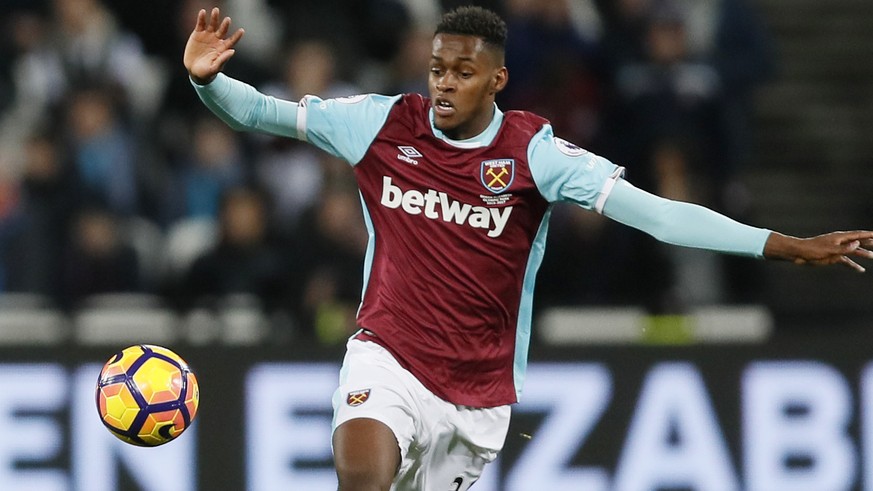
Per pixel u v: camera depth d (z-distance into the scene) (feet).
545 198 67.51
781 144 162.40
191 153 129.08
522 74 134.41
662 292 122.01
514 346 69.87
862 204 159.94
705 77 136.05
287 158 128.16
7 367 98.99
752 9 142.41
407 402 66.64
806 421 103.35
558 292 121.90
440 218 67.36
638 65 135.74
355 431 64.95
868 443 103.35
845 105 165.78
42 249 121.80
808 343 103.60
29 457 98.73
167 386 67.56
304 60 131.85
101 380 67.77
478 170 67.10
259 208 117.29
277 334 110.52
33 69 133.59
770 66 141.90
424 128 67.92
